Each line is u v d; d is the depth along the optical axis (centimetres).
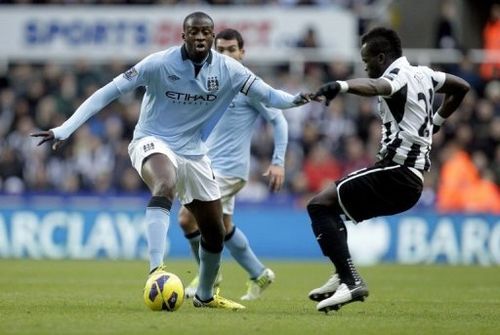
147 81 2798
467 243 6334
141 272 4906
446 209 6738
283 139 3569
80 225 6369
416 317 2786
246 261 3516
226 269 5394
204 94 2806
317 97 2589
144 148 2784
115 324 2406
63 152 7100
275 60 7500
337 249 2758
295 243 6500
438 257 6353
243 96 3531
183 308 2908
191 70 2778
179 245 6412
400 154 2758
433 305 3259
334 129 7169
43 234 6372
